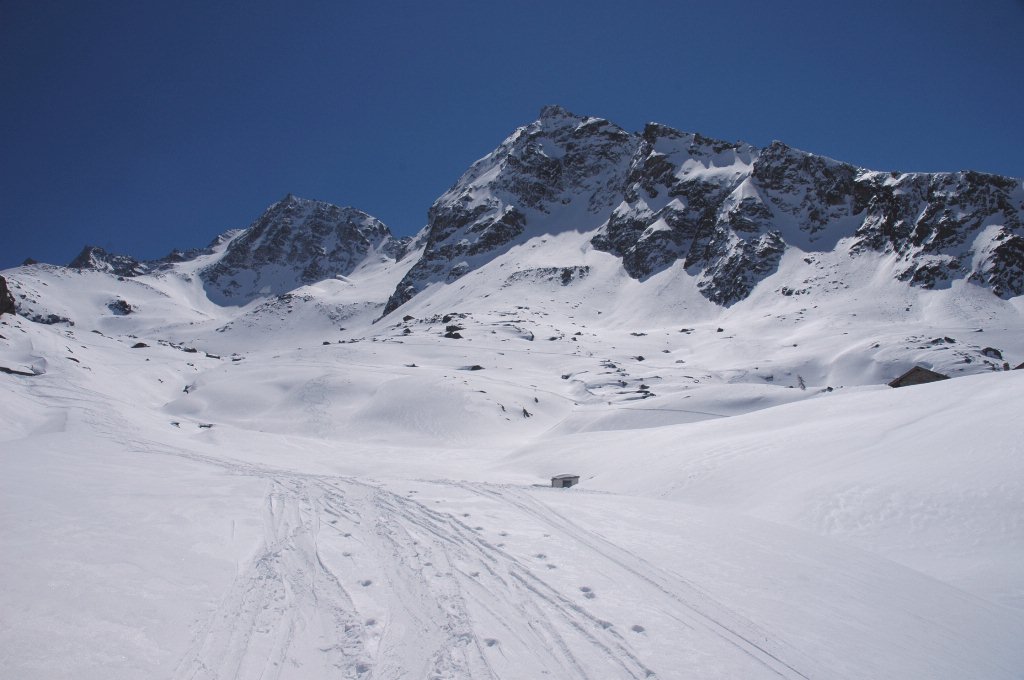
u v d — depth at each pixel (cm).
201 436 4691
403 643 779
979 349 9888
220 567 989
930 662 862
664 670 740
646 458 3131
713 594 998
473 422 7350
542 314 18525
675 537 1303
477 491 1716
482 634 808
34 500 1212
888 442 2227
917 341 10212
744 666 768
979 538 1512
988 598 1241
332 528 1266
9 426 3650
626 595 962
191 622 795
